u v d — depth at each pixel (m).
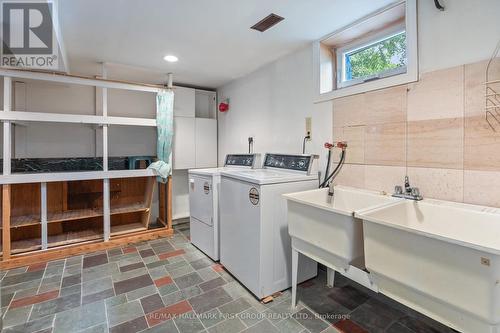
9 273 2.30
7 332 1.54
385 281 1.21
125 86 2.98
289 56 2.67
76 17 1.90
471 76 1.44
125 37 2.25
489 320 0.88
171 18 1.93
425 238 1.02
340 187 2.09
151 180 3.29
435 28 1.58
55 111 3.25
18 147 3.02
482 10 1.39
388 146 1.83
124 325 1.61
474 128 1.43
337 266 1.46
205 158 3.96
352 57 2.30
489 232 1.25
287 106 2.72
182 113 3.73
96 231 3.24
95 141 3.46
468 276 0.92
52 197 3.05
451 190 1.53
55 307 1.79
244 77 3.42
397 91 1.77
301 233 1.64
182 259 2.60
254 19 1.96
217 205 2.54
